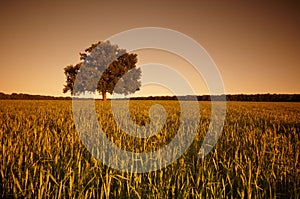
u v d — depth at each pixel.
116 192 4.11
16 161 4.95
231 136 8.22
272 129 10.62
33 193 3.80
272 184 4.31
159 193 3.83
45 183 3.85
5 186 4.05
